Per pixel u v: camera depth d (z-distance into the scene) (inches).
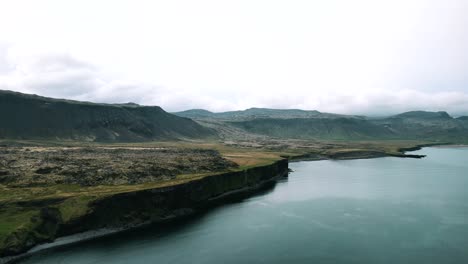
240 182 5777.6
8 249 2888.8
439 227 3690.9
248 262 2861.7
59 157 5255.9
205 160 6181.1
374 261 2869.1
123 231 3599.9
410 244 3225.9
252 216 4185.5
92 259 2903.5
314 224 3848.4
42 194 3720.5
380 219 3998.5
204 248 3157.0
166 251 3085.6
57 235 3265.3
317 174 7573.8
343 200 4938.5
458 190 5580.7
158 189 4104.3
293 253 3041.3
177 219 4077.3
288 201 4938.5
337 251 3078.2
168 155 6643.7
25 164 4680.1
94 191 3853.3
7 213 3309.5
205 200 4857.3
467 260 2871.6
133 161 5378.9
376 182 6441.9
